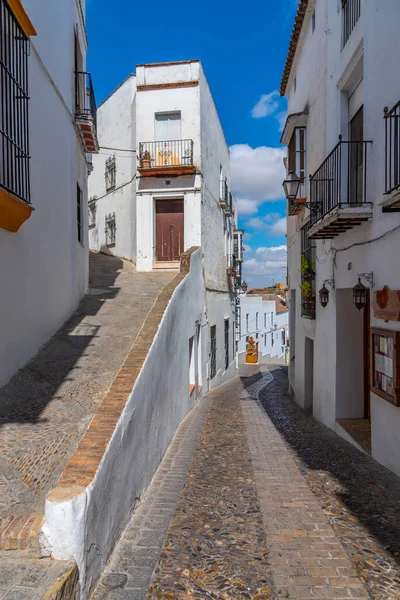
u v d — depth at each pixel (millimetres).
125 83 17203
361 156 7293
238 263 24156
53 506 2912
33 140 6852
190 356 11375
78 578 2928
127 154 17297
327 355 8883
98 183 20781
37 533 2988
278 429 8758
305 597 3146
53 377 6129
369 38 6293
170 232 15906
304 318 11312
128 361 5285
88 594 3088
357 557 3684
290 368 14531
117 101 18109
